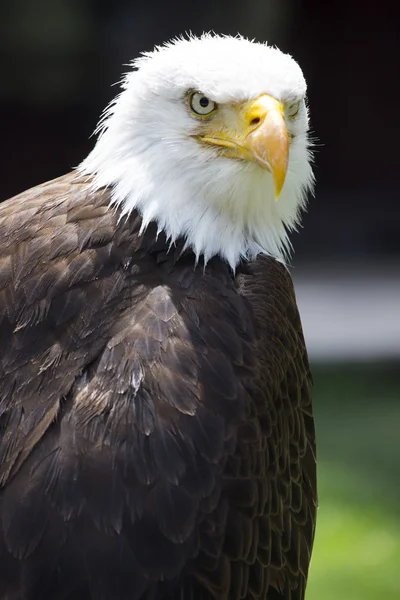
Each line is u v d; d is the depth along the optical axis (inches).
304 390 381.1
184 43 376.5
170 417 318.7
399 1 1702.8
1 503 307.7
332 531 730.8
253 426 333.4
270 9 1542.8
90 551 301.3
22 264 344.2
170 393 322.3
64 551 301.1
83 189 370.9
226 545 320.2
